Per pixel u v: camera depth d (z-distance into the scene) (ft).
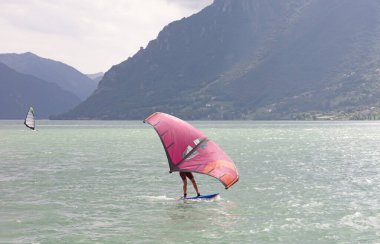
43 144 261.44
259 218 67.92
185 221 66.18
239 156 173.06
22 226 62.64
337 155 177.58
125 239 57.00
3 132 490.49
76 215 69.62
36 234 58.85
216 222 65.62
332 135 381.81
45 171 124.57
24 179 108.06
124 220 66.69
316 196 85.35
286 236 58.34
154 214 70.74
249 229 61.72
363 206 76.02
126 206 76.74
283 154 182.60
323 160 156.35
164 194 88.43
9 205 76.43
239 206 76.64
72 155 180.96
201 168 80.48
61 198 83.30
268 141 287.89
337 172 121.60
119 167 135.54
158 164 144.66
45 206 75.92
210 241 56.34
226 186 77.71
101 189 93.61
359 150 204.54
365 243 55.26
